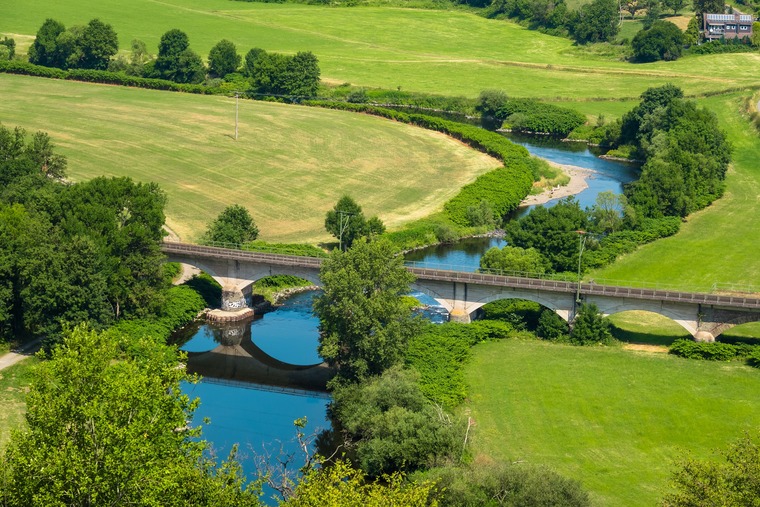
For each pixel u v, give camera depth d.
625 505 123.19
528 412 148.38
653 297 174.75
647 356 169.25
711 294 175.00
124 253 181.50
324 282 162.25
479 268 197.12
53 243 172.00
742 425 144.75
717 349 168.00
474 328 176.00
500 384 157.62
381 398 141.38
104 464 86.06
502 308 186.62
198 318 191.75
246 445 139.88
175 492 88.50
